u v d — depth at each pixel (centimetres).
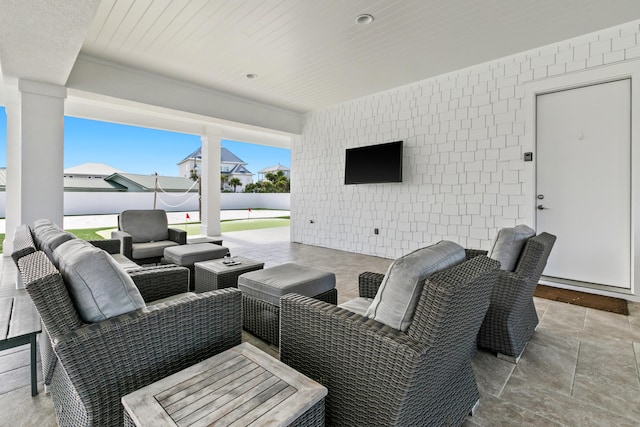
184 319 131
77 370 104
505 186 388
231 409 92
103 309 117
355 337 119
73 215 1237
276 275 236
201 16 295
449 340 115
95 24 310
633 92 308
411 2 273
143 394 97
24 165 341
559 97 356
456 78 425
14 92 441
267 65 407
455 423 137
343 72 433
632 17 297
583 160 345
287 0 271
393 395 107
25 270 115
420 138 466
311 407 100
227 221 1089
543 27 315
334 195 590
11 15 214
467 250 248
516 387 174
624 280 327
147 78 432
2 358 193
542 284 364
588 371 189
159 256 367
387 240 512
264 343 220
